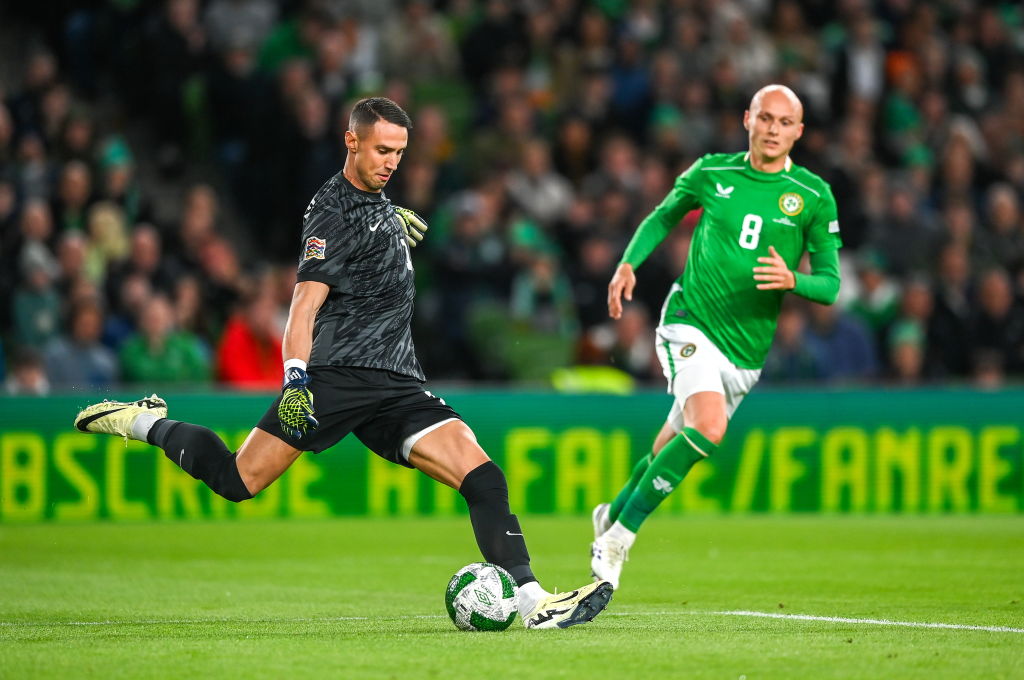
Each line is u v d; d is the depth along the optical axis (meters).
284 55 58.69
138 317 47.50
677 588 27.34
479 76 61.66
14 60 60.34
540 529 40.88
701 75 62.53
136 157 59.59
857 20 66.69
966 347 54.38
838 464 46.84
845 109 64.75
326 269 19.61
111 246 49.56
